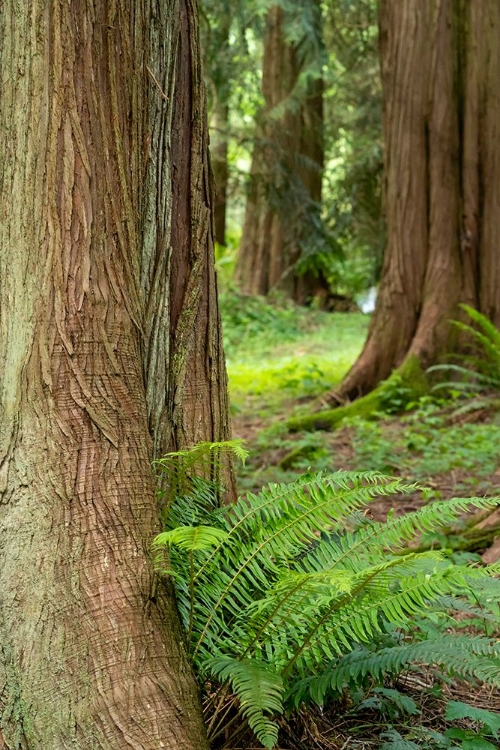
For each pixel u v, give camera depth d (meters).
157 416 2.89
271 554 2.67
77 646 2.30
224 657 2.49
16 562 2.37
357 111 18.52
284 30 15.01
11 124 2.55
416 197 9.41
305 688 2.62
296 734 2.72
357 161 17.53
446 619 3.46
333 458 7.14
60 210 2.53
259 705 2.25
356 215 16.97
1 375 2.50
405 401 8.81
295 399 10.60
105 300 2.57
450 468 6.50
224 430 3.27
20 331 2.50
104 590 2.36
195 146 3.13
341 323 18.94
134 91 2.74
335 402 9.34
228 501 3.25
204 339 3.20
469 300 9.32
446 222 9.35
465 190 9.34
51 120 2.53
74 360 2.50
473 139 9.34
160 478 2.79
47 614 2.32
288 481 6.52
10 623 2.33
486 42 9.33
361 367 9.45
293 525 2.69
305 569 2.83
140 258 2.82
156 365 2.88
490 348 8.79
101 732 2.23
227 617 2.76
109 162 2.62
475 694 3.26
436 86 9.35
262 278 21.05
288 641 2.68
